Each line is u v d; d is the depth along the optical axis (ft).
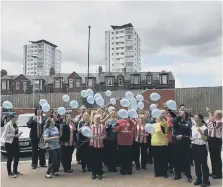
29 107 139.03
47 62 336.08
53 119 30.73
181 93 125.59
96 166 28.53
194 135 25.91
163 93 124.67
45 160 34.94
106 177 29.19
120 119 31.12
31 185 26.43
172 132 28.86
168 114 30.30
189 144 27.71
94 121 28.78
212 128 28.09
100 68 204.44
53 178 28.84
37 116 33.04
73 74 200.44
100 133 28.50
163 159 29.19
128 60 357.41
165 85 191.93
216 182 26.76
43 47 331.16
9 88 206.39
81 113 33.68
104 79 197.88
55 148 28.91
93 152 28.50
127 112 29.50
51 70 214.28
